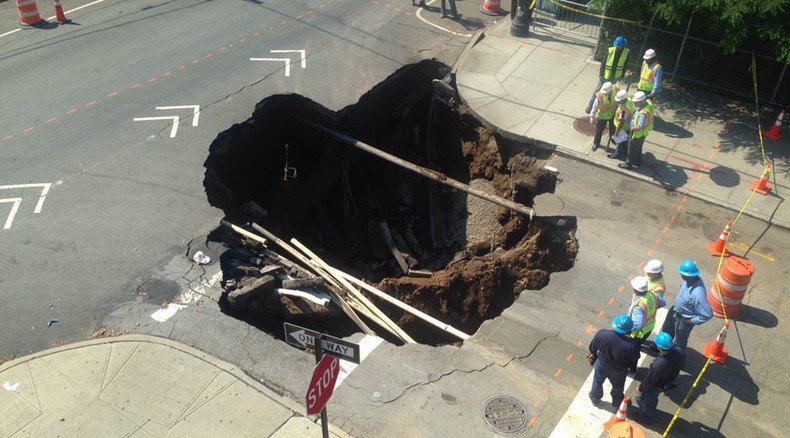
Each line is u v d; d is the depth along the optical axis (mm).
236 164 14961
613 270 11406
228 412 9117
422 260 15531
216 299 10961
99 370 9703
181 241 12094
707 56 15469
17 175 13562
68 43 18391
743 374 9602
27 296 10953
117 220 12500
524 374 9617
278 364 9820
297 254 12484
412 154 17188
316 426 8922
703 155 13875
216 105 15602
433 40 18531
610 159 13703
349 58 17594
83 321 10523
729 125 14789
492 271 12789
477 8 20453
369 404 9188
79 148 14328
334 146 16016
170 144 14445
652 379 8477
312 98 15875
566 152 13875
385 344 10102
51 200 12953
